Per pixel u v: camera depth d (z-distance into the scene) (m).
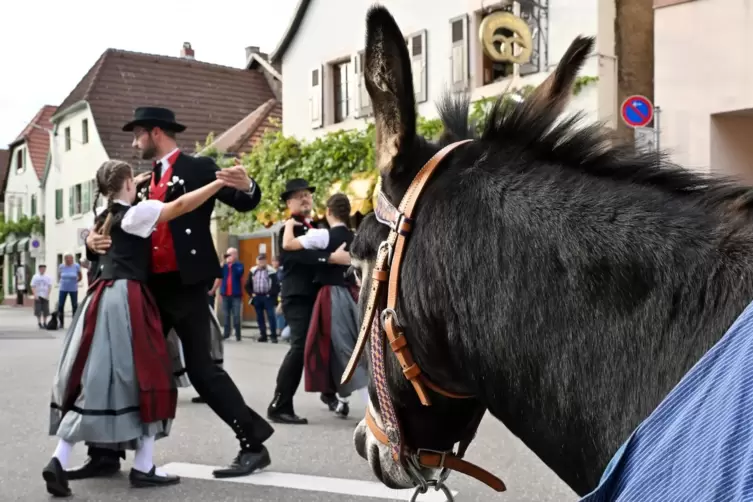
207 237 4.64
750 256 1.28
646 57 12.24
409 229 1.63
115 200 4.49
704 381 1.14
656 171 1.47
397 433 1.74
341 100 17.42
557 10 12.32
